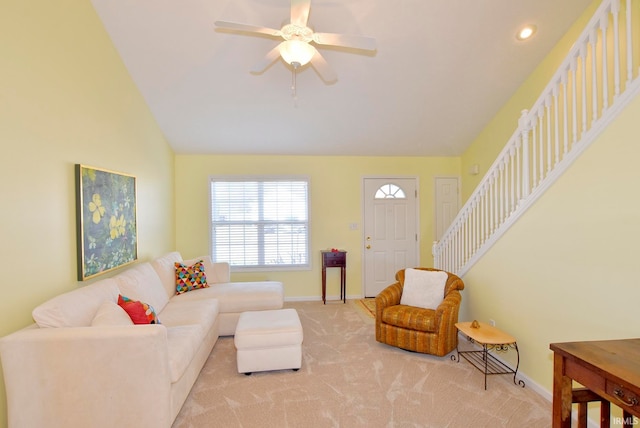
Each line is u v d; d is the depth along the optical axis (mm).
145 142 3994
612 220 1984
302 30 2275
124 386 1938
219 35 3150
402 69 3650
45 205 2295
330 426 2162
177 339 2418
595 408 2100
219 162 5250
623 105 1920
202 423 2203
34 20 2195
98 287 2443
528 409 2340
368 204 5504
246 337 2797
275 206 5352
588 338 2148
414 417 2252
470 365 3012
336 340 3609
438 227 5629
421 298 3494
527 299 2697
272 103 4094
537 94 3760
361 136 4887
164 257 3941
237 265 5293
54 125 2389
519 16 3135
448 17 3084
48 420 1897
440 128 4781
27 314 2129
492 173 3211
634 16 2830
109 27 3049
